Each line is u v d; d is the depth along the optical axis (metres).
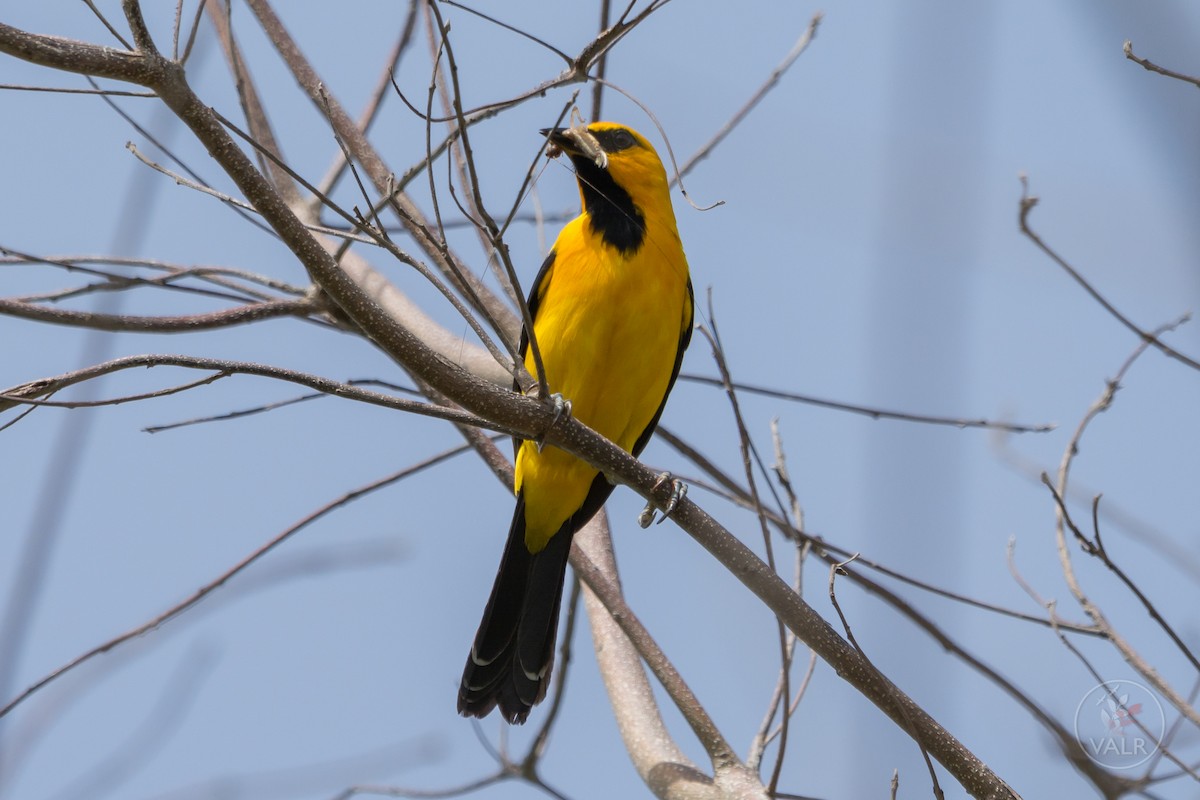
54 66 6.66
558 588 10.88
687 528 8.36
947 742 7.48
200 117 7.02
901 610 9.40
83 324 7.48
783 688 8.63
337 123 10.96
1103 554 8.48
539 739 10.61
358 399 7.50
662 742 9.75
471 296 7.98
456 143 10.35
